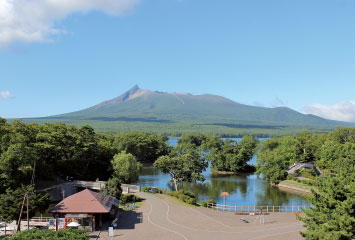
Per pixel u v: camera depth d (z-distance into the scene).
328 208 39.41
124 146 179.00
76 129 104.06
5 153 64.81
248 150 160.88
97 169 105.69
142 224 54.66
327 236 37.53
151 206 69.31
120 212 63.47
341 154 110.94
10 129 81.19
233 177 138.12
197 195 96.12
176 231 50.53
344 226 37.06
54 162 93.25
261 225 54.72
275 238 46.44
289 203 85.94
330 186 40.12
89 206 52.47
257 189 107.75
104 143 113.50
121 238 46.84
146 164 180.38
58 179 89.31
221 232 50.03
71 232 43.78
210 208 72.25
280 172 116.94
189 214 62.25
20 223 51.56
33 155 71.44
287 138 146.62
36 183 78.50
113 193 71.62
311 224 40.72
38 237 42.03
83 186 88.19
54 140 89.88
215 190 105.12
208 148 194.38
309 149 135.88
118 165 99.06
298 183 108.94
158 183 116.44
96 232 49.78
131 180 102.19
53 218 54.16
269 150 149.50
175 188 105.38
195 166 99.56
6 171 63.62
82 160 98.19
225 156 155.75
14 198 53.72
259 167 134.62
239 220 58.91
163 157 99.75
